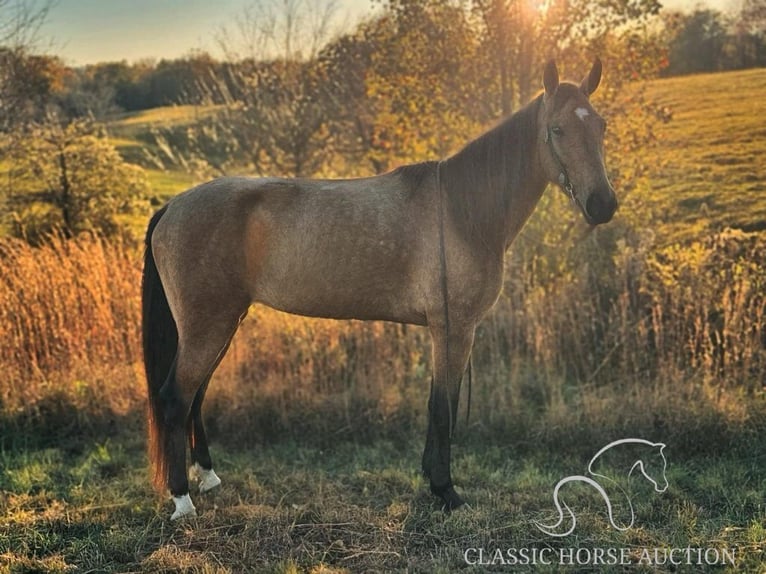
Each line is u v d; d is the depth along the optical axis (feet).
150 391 11.15
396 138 24.03
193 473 11.88
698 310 16.08
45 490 11.97
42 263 18.35
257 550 9.71
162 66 67.46
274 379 15.23
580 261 19.12
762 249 17.79
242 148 31.12
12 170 32.09
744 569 8.99
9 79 29.66
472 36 21.34
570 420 13.52
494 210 10.59
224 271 10.57
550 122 10.19
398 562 9.39
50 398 14.99
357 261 10.39
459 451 13.41
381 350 16.35
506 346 17.24
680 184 28.43
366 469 12.71
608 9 19.83
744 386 14.60
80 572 9.25
